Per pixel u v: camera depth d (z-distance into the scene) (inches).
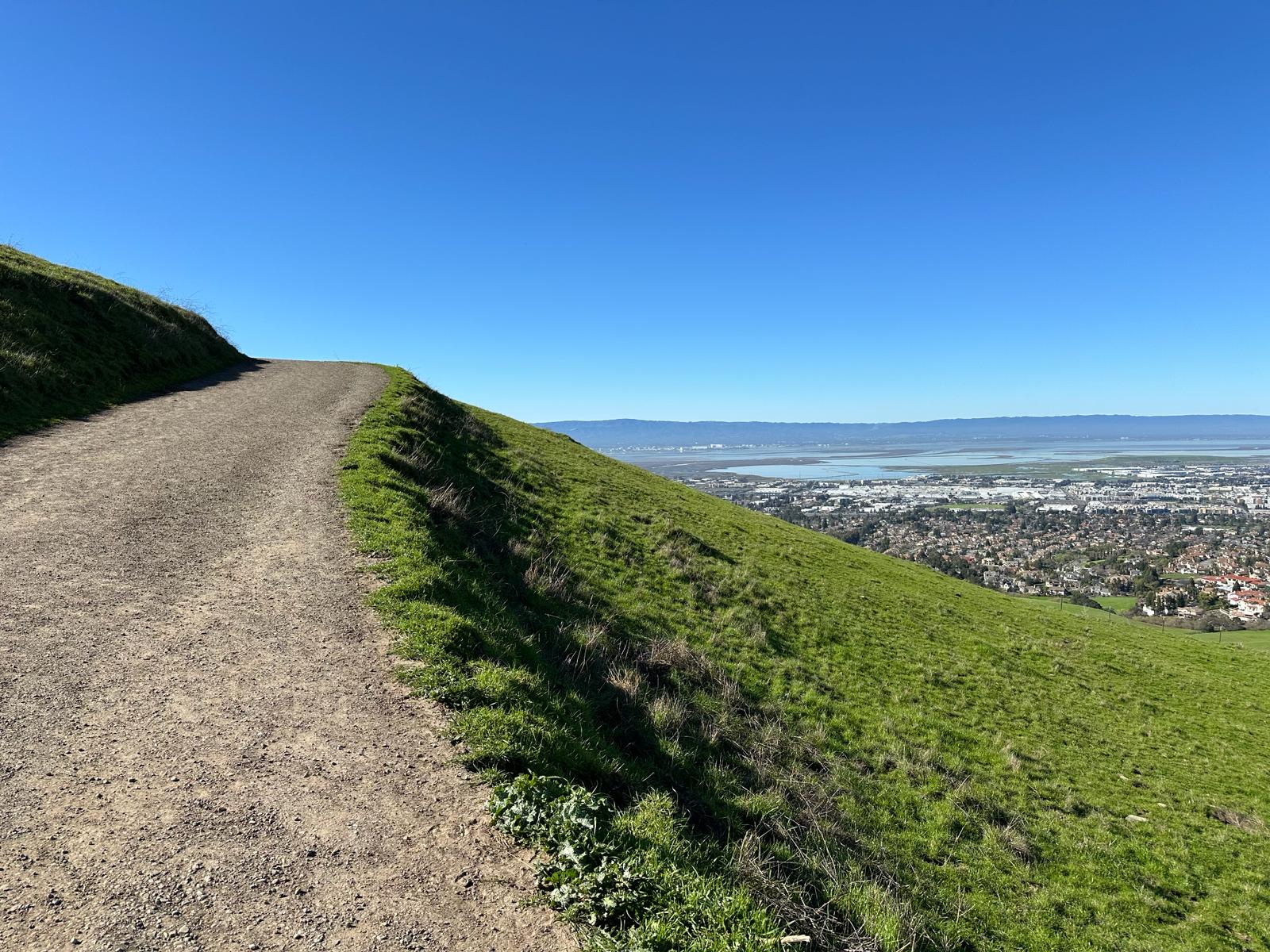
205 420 778.2
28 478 513.7
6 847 171.6
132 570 368.5
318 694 265.7
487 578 479.5
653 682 463.5
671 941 165.5
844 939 226.2
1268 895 406.0
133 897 160.2
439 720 257.8
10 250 1049.5
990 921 329.4
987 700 652.1
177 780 206.8
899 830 396.2
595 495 1007.6
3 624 295.0
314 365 1486.2
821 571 1027.3
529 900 176.7
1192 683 890.7
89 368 834.8
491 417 1509.6
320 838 189.0
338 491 546.3
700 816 301.6
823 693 567.5
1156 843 450.3
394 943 156.5
